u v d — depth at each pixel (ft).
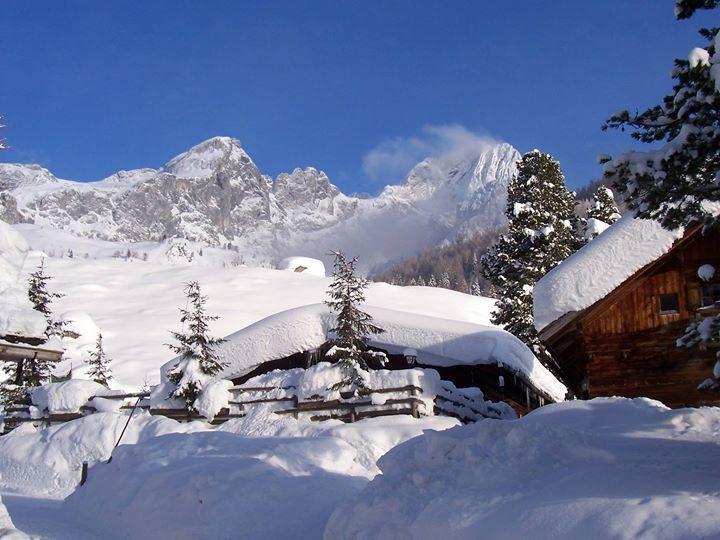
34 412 90.63
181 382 82.89
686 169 35.09
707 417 39.27
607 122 37.32
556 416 43.29
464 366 92.12
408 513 32.83
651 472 30.58
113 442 75.41
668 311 65.10
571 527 26.37
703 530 24.00
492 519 29.04
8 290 49.14
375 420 70.85
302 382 78.84
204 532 44.37
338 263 82.12
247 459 51.49
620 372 65.10
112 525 50.55
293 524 45.19
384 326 89.45
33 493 71.05
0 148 53.26
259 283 301.02
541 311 63.26
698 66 33.42
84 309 248.52
